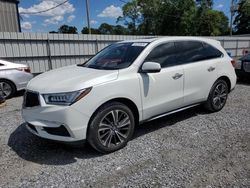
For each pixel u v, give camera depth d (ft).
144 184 9.43
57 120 10.74
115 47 15.43
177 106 14.75
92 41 39.14
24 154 12.02
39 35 33.50
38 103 11.17
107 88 11.44
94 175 10.14
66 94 10.68
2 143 13.25
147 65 12.49
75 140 10.91
